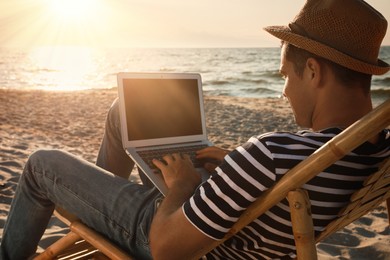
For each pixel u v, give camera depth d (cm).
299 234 113
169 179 149
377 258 286
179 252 126
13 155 509
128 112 184
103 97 1325
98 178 165
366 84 125
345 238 315
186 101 201
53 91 1509
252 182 115
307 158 110
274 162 114
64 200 169
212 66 5241
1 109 969
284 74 135
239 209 118
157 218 131
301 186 117
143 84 191
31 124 790
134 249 159
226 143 685
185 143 194
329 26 123
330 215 128
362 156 122
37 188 175
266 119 916
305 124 133
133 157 176
